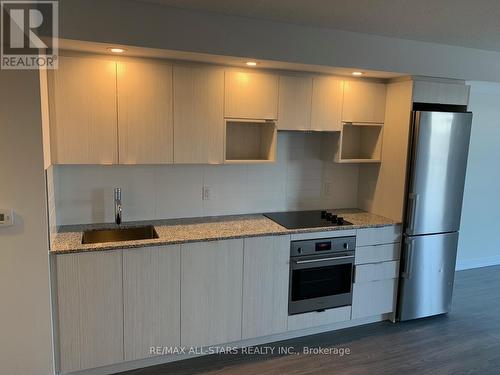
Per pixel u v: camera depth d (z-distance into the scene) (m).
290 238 2.97
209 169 3.31
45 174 2.25
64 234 2.71
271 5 2.35
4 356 2.32
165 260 2.62
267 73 3.00
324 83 3.20
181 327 2.73
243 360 2.85
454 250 3.53
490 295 4.13
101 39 2.27
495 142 4.79
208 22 2.50
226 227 3.03
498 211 5.01
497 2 2.24
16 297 2.29
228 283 2.82
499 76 3.54
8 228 2.22
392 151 3.40
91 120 2.59
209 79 2.84
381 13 2.47
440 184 3.33
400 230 3.36
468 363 2.88
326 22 2.68
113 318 2.54
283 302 3.03
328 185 3.79
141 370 2.70
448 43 3.22
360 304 3.32
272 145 3.14
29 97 2.14
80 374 2.57
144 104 2.70
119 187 3.05
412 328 3.39
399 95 3.30
